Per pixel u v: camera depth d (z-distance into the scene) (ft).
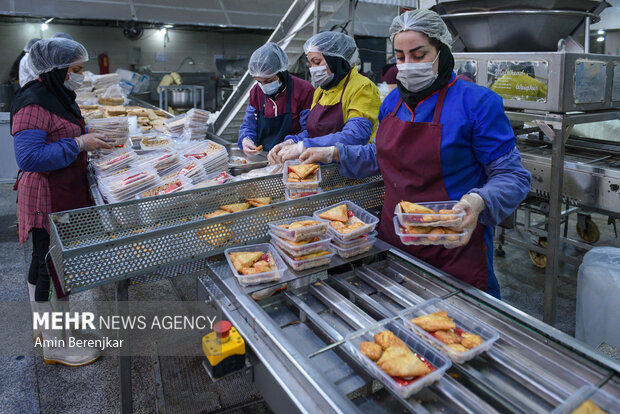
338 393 2.67
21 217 6.89
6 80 27.91
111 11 26.68
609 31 16.46
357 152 5.54
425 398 2.85
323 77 7.31
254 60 8.23
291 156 6.00
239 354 3.41
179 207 5.01
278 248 4.40
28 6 24.43
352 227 4.44
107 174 6.53
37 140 6.29
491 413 2.60
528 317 3.40
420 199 4.84
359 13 30.89
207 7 29.48
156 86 29.68
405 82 4.53
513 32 8.38
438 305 3.56
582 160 8.57
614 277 6.32
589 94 7.64
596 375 2.89
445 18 8.86
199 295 4.41
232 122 18.08
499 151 4.40
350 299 4.06
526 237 9.55
